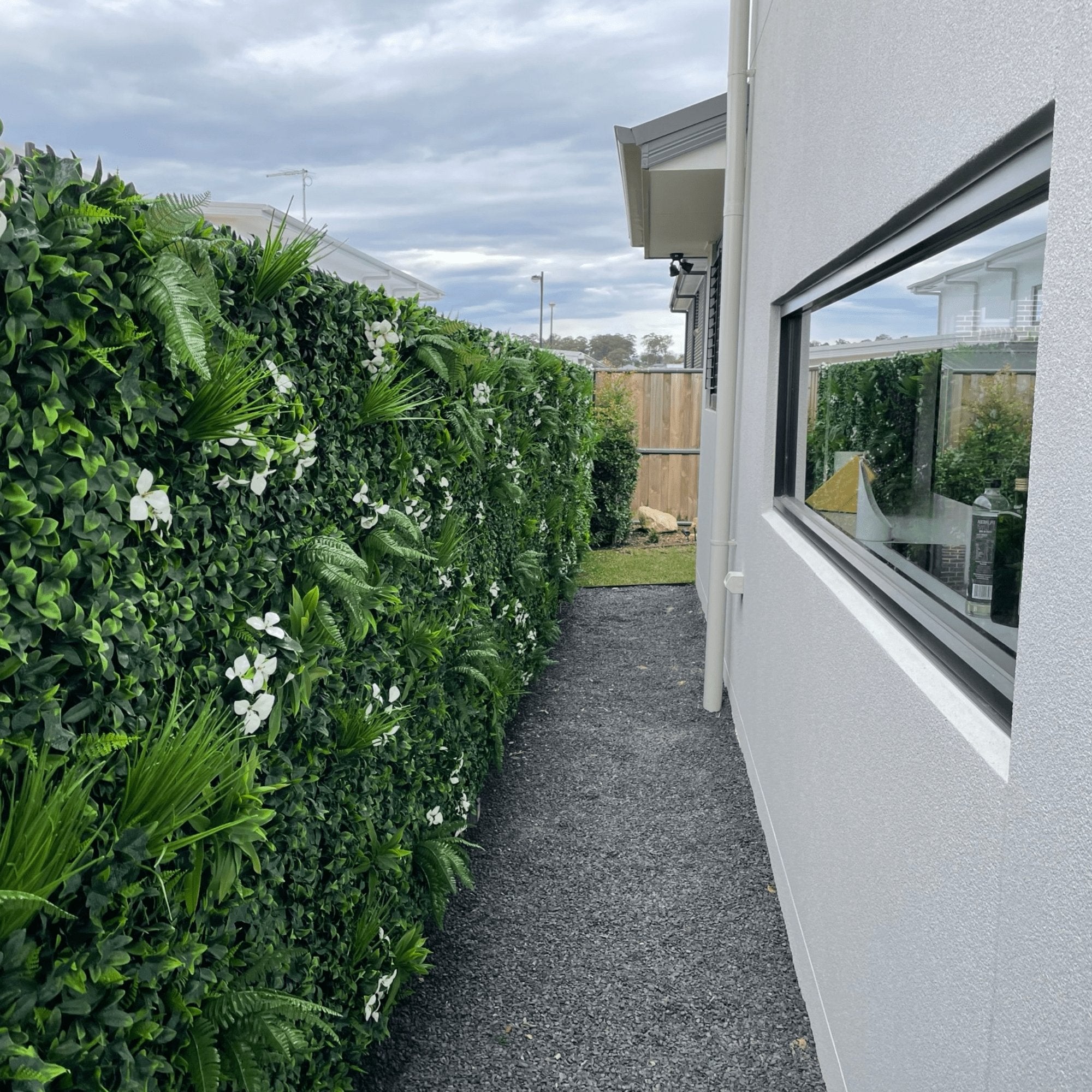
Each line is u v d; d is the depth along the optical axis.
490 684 4.16
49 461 1.30
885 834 2.06
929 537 2.19
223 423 1.62
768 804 4.00
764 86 4.73
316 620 2.04
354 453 2.57
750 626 4.84
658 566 11.16
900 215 2.09
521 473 5.41
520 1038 2.84
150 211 1.46
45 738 1.25
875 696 2.16
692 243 9.56
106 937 1.35
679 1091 2.62
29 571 1.23
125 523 1.44
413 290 9.99
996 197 1.61
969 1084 1.52
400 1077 2.66
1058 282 1.24
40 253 1.27
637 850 4.09
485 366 4.14
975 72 1.56
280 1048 1.68
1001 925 1.39
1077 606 1.16
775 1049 2.80
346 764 2.45
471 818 4.21
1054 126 1.26
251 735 1.84
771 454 4.48
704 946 3.35
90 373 1.38
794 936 3.23
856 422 2.97
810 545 3.43
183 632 1.59
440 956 3.29
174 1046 1.56
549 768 5.01
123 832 1.38
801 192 3.42
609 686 6.45
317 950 2.26
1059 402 1.23
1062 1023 1.19
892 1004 1.98
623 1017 2.95
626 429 12.37
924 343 2.25
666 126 6.06
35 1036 1.21
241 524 1.84
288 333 2.09
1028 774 1.30
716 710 5.90
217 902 1.71
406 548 2.63
